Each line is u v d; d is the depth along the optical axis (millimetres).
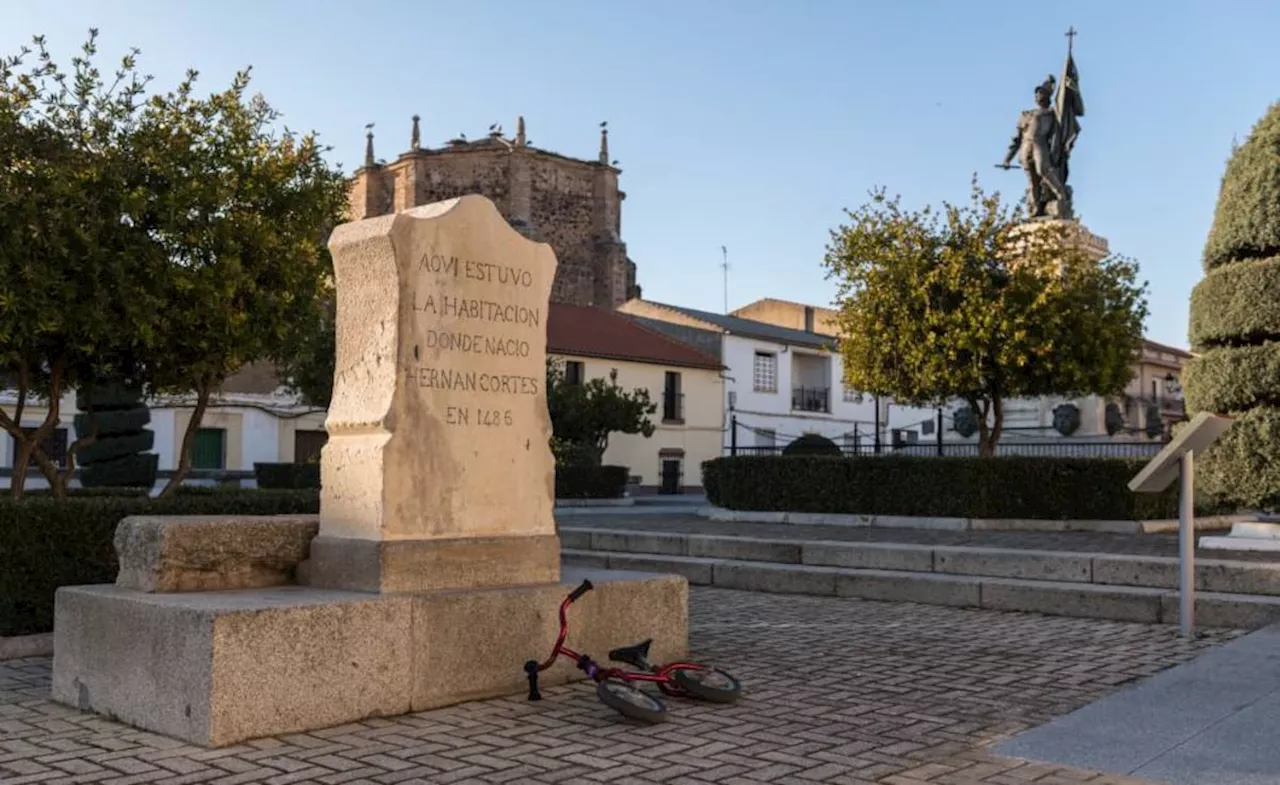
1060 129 27281
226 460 40688
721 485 20641
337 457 7109
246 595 6516
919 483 17484
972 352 19438
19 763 5430
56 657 6816
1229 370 13367
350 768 5371
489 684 6988
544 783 5172
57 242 9500
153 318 10023
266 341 11531
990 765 5574
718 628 10422
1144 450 24281
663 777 5293
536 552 7574
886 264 20359
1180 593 9773
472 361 7359
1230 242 13461
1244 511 17562
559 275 63594
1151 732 6191
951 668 8312
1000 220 20516
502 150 61250
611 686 6516
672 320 53875
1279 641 9000
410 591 6789
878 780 5289
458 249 7324
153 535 6676
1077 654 8898
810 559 13867
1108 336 19859
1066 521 16453
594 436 34781
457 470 7199
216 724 5719
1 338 9375
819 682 7766
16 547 8656
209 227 10570
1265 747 5871
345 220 12359
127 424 31516
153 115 10797
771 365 54000
